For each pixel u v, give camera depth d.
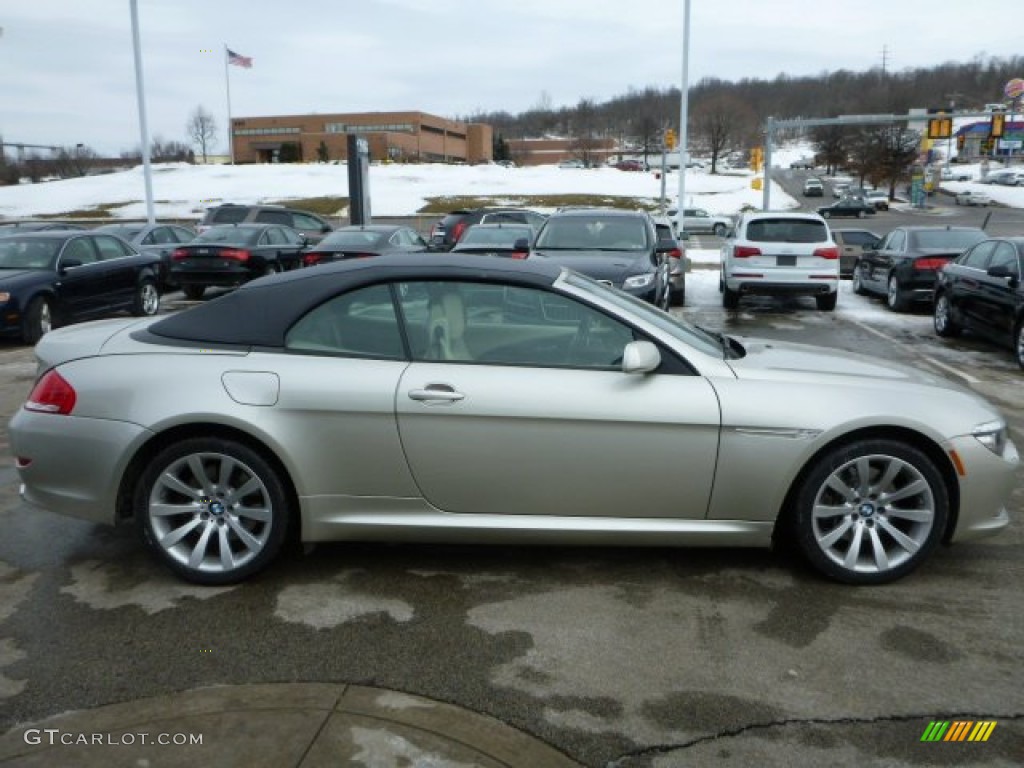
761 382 3.76
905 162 69.94
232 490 3.80
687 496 3.74
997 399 7.71
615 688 3.04
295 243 16.73
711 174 88.88
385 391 3.68
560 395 3.66
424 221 44.78
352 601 3.70
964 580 3.91
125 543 4.34
